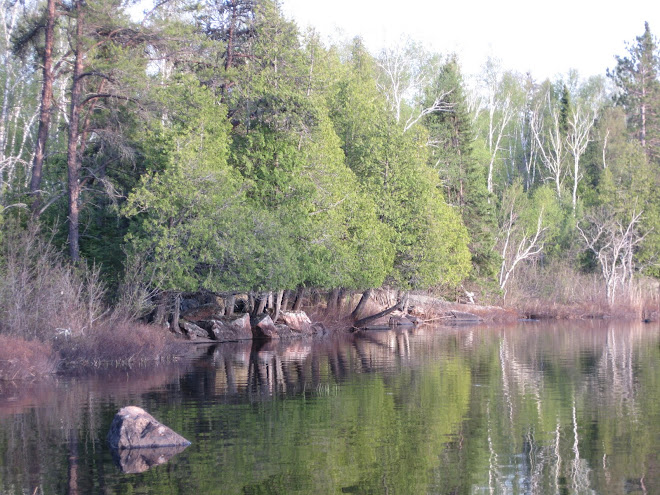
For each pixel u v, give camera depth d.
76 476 12.54
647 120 78.19
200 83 38.84
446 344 35.00
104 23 32.16
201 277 32.22
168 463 13.35
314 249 36.53
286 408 18.14
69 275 29.09
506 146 87.12
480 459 13.72
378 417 17.14
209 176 31.94
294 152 37.16
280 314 40.25
